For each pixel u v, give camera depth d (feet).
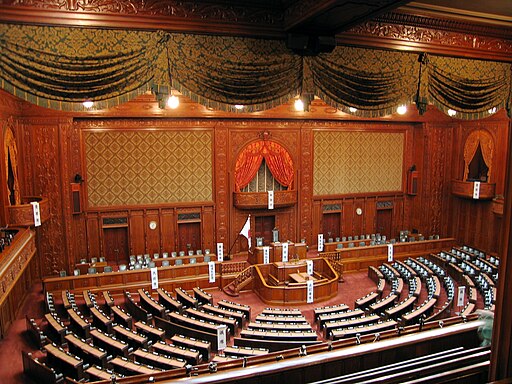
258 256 58.29
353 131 69.77
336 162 69.51
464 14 22.88
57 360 32.89
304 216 68.49
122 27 18.25
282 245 59.21
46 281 51.21
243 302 54.13
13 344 39.42
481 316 29.01
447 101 25.35
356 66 22.77
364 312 46.85
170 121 60.08
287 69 21.27
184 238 63.82
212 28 19.57
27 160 53.67
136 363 31.24
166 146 60.49
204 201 63.26
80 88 18.07
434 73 24.53
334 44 20.92
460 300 45.55
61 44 17.56
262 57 20.75
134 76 18.79
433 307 45.47
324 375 24.54
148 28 18.67
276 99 21.44
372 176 72.08
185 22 19.15
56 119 53.93
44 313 46.52
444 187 73.82
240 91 20.67
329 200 70.13
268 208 64.54
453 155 73.20
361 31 22.27
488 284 51.42
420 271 59.31
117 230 60.75
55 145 54.34
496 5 21.53
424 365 21.97
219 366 27.45
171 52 19.25
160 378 26.22
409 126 72.95
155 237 61.82
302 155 67.05
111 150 58.23
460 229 73.61
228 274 58.85
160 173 60.75
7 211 45.88
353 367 25.16
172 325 41.11
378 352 25.77
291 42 20.57
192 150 61.72
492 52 25.36
